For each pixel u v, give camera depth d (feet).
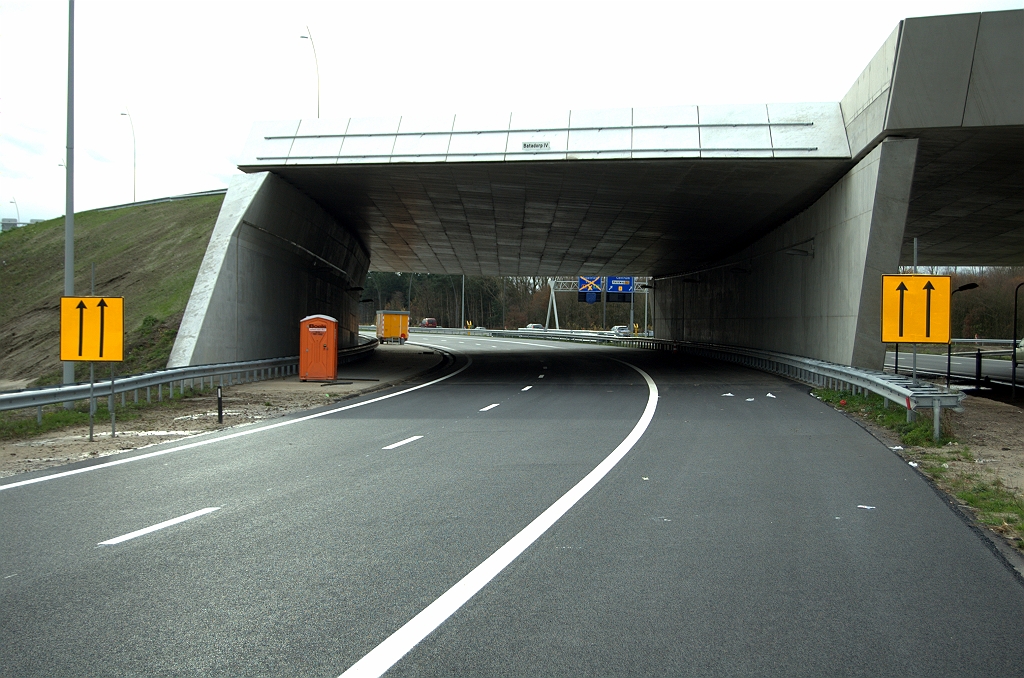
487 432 48.06
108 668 14.15
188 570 20.13
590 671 14.05
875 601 17.87
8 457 39.24
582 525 24.93
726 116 74.79
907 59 59.98
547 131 77.36
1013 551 22.06
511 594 18.28
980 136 64.03
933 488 30.78
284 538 23.32
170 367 73.05
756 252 118.01
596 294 238.68
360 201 103.04
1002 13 57.47
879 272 68.13
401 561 20.94
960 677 13.88
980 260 144.05
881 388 53.88
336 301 133.80
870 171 67.72
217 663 14.37
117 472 34.73
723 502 28.27
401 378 94.53
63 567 20.39
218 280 78.79
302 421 54.08
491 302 420.77
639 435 46.19
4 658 14.57
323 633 15.83
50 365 90.33
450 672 13.98
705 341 157.38
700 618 16.74
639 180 84.99
